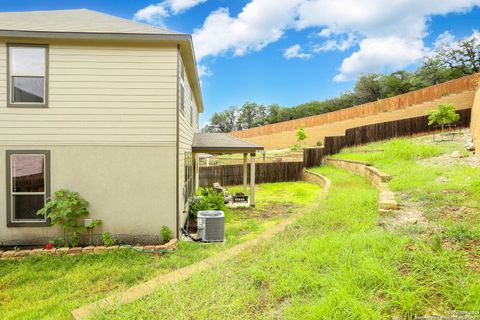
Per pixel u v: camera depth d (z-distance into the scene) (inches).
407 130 634.8
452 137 511.8
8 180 245.8
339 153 719.1
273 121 2135.8
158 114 255.8
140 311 106.7
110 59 251.9
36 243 246.4
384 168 376.2
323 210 232.2
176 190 257.1
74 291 166.2
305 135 1052.5
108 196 253.8
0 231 245.3
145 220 255.9
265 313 96.3
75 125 250.2
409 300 85.7
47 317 133.2
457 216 163.8
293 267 122.0
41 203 251.0
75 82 249.8
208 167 622.8
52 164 249.3
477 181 226.4
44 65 247.3
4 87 243.9
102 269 195.6
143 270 190.9
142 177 255.6
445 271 99.6
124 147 254.4
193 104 461.1
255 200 463.2
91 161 252.2
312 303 94.7
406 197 224.7
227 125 2647.6
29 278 186.7
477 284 88.5
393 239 130.1
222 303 104.5
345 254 124.4
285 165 716.0
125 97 253.8
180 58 267.0
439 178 267.6
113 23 279.7
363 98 1547.7
